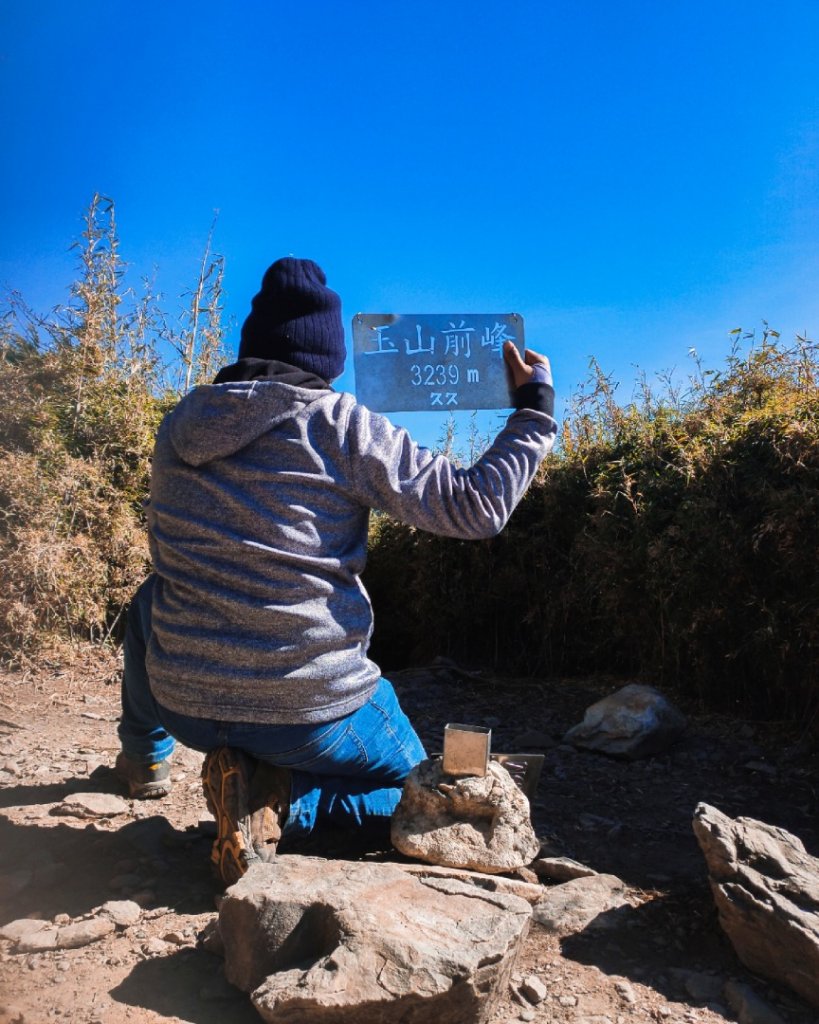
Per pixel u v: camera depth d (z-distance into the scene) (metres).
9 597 5.25
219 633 2.35
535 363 2.78
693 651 4.59
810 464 3.95
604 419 5.45
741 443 4.27
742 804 3.40
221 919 2.01
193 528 2.37
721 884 2.23
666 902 2.48
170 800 3.19
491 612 5.95
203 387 2.40
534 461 2.54
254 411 2.32
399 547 6.34
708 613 4.38
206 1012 1.92
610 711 4.05
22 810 3.05
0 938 2.21
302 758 2.44
